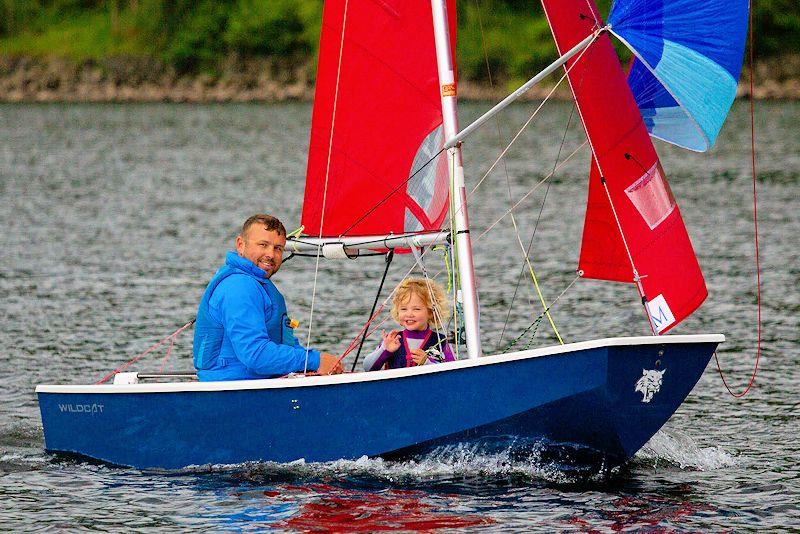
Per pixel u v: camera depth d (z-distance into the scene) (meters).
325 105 35.84
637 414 29.91
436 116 34.88
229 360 32.12
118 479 31.69
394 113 35.22
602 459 31.33
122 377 33.97
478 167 143.25
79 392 32.78
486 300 60.03
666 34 30.19
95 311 58.06
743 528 28.02
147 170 144.38
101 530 28.16
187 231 89.19
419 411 30.47
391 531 27.55
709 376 44.56
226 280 31.83
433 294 33.03
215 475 31.47
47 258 75.62
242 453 31.86
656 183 30.84
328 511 28.83
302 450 31.53
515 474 31.42
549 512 28.80
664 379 29.56
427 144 35.03
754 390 42.47
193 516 28.81
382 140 35.38
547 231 86.62
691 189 113.44
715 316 55.50
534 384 29.47
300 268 70.50
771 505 29.69
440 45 32.81
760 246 77.25
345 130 35.66
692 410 39.94
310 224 36.41
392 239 34.09
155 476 31.81
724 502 29.88
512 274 67.88
